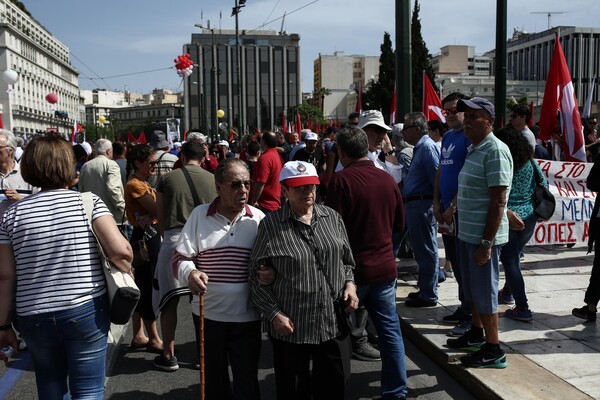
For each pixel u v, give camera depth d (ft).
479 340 14.49
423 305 18.42
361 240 12.09
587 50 364.38
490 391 12.33
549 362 13.69
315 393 10.71
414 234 18.16
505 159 12.46
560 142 25.03
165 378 14.71
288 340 10.23
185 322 19.24
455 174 15.55
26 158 9.03
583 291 19.35
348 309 10.45
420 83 165.68
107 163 22.03
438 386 13.71
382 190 12.21
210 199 14.65
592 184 16.33
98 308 9.02
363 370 14.87
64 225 8.82
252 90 327.88
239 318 10.67
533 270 22.13
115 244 8.96
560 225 23.66
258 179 22.52
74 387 8.96
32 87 268.62
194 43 327.06
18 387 14.47
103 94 588.09
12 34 235.20
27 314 8.64
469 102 12.69
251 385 10.71
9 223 8.84
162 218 14.58
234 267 10.67
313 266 10.09
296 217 10.31
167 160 23.13
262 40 334.03
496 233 12.76
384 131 16.46
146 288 16.28
